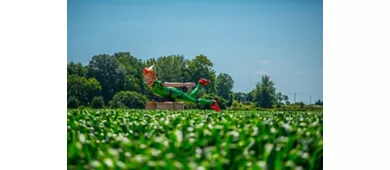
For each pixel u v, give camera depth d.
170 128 11.42
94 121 12.52
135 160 9.09
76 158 9.80
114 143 10.28
